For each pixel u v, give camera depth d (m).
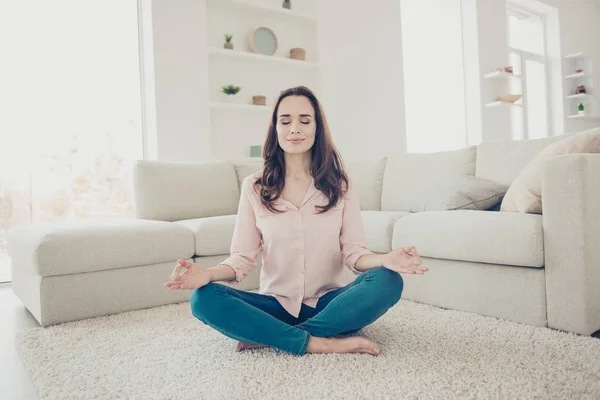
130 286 2.21
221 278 1.45
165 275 2.32
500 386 1.19
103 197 3.71
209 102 3.87
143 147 3.83
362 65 5.07
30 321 2.19
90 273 2.10
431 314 1.95
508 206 2.06
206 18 3.98
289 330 1.42
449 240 1.99
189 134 3.79
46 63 3.46
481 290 1.93
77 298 2.06
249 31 4.32
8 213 3.33
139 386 1.29
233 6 4.16
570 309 1.66
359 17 5.05
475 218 1.94
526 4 6.96
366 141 5.11
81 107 3.61
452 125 6.21
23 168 3.38
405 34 6.33
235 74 4.23
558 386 1.18
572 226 1.65
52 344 1.71
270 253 1.54
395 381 1.24
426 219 2.14
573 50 7.45
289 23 4.62
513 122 6.73
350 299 1.42
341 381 1.25
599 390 1.16
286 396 1.18
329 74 4.75
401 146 5.50
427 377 1.26
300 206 1.54
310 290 1.54
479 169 2.67
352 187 1.62
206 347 1.61
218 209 3.11
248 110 4.27
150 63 3.67
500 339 1.59
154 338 1.75
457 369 1.31
